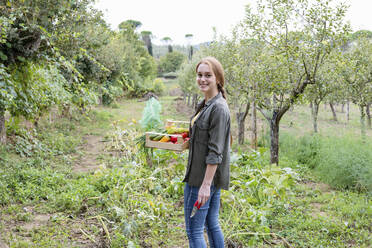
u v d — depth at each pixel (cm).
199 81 232
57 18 520
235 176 460
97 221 389
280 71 619
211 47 979
